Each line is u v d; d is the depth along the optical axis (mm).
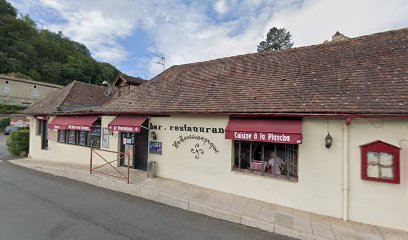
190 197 7383
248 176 7523
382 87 6328
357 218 5902
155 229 5605
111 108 11430
